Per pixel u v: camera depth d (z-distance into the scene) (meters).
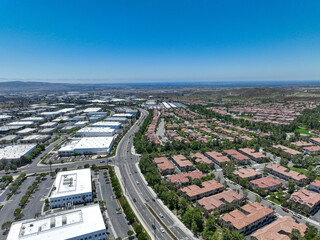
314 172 170.00
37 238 97.31
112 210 132.62
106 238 106.19
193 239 107.25
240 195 139.50
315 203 130.12
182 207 128.12
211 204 130.75
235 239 97.81
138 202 141.75
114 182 163.12
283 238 98.38
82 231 102.56
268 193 150.25
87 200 143.12
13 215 127.56
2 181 172.12
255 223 114.75
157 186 152.75
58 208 135.75
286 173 173.50
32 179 177.00
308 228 106.44
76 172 171.88
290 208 131.88
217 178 170.88
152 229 115.19
